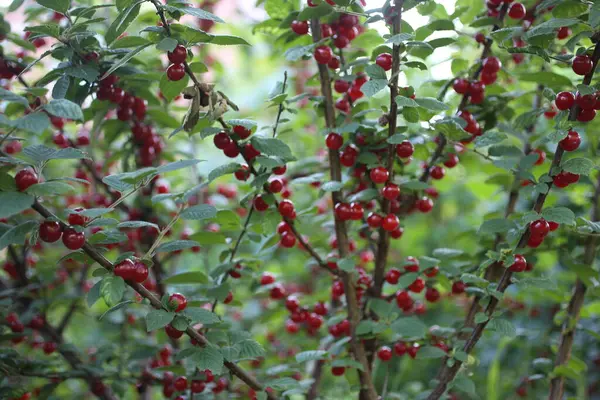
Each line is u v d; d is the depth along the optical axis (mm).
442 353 982
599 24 897
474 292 992
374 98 1180
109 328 1243
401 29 989
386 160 1002
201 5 1248
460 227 1740
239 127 954
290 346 1287
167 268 1360
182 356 918
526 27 1024
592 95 904
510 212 1109
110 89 998
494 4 1017
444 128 977
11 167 924
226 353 924
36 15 1082
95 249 887
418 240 1760
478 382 1363
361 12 992
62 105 833
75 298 1130
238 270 1041
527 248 979
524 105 1149
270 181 988
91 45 974
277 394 1002
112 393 1127
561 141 922
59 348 1099
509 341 1198
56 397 1133
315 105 1045
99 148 1195
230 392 1133
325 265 1026
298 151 1424
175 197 1008
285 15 1049
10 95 833
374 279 1053
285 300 1105
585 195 1158
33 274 1190
